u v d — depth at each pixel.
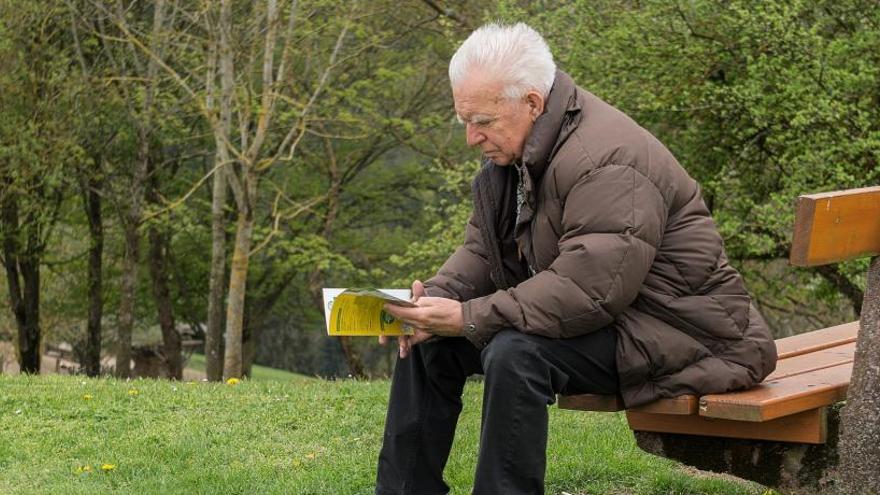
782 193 11.41
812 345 3.97
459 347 3.47
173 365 22.12
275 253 20.28
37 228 19.28
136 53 18.34
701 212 3.28
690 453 3.49
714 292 3.22
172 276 23.77
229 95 16.30
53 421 5.79
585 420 5.91
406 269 21.53
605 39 12.74
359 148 21.31
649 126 13.59
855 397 3.08
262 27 17.00
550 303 3.06
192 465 4.85
